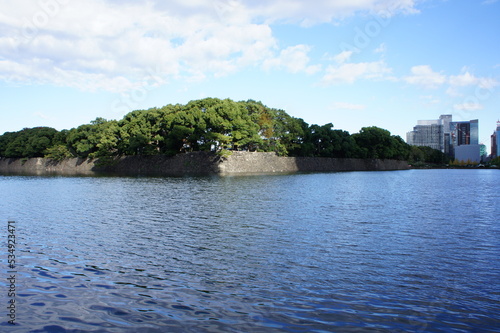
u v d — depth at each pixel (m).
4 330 9.20
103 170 110.81
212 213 25.53
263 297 11.10
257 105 98.31
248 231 19.72
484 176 83.12
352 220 22.89
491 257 14.98
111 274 13.12
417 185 52.75
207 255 15.30
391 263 14.20
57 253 15.70
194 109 88.25
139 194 38.44
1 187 49.81
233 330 9.23
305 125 116.81
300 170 108.12
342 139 123.88
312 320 9.73
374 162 134.62
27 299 11.05
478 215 25.06
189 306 10.54
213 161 88.50
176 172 91.62
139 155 104.06
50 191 43.06
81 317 9.92
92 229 20.41
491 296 11.20
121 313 10.15
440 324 9.55
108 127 107.31
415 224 21.69
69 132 125.56
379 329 9.30
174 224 21.69
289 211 26.44
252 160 94.25
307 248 16.31
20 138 139.12
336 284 12.08
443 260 14.57
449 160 168.75
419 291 11.54
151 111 94.38
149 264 14.18
